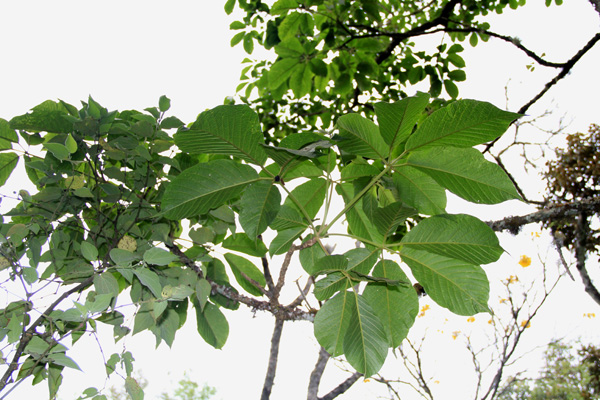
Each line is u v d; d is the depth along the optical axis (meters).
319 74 2.92
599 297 2.59
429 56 3.30
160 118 1.21
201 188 1.15
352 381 2.39
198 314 1.39
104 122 1.14
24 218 1.30
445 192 1.24
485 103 0.96
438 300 1.23
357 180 1.31
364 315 1.17
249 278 1.42
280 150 1.04
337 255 1.08
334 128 1.11
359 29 3.53
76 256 1.34
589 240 2.80
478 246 1.12
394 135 1.11
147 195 1.38
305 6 2.91
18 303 1.09
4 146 1.21
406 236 1.19
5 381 0.92
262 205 1.17
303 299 1.32
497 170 1.05
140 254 1.32
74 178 1.19
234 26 3.44
